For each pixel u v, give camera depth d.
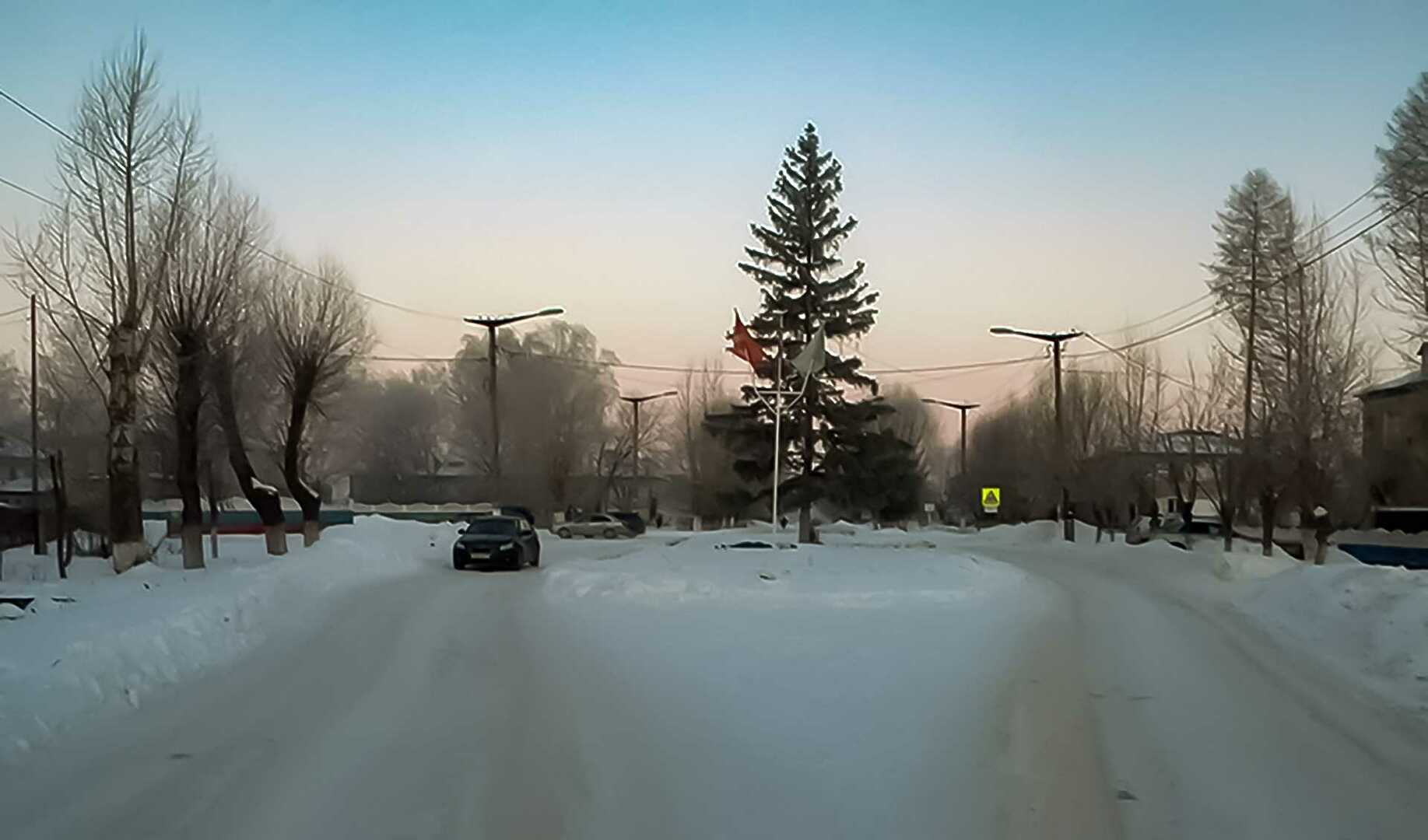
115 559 25.73
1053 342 50.75
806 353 31.94
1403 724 10.75
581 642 15.66
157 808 7.51
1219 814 7.64
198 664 13.53
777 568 26.05
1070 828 7.28
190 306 26.95
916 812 7.57
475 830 7.10
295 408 33.97
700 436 71.75
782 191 44.78
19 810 7.47
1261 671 14.05
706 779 8.32
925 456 94.81
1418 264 29.92
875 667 13.45
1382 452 44.88
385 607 20.73
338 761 8.82
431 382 91.62
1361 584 19.69
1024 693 12.00
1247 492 41.41
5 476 54.75
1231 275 42.75
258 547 37.75
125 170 25.66
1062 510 58.34
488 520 34.91
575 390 71.94
